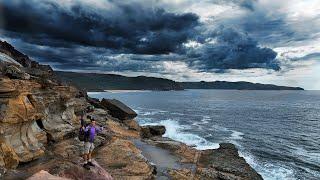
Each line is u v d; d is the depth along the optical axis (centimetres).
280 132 6456
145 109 11381
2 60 2562
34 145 2111
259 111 11350
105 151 2622
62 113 2881
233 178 2764
